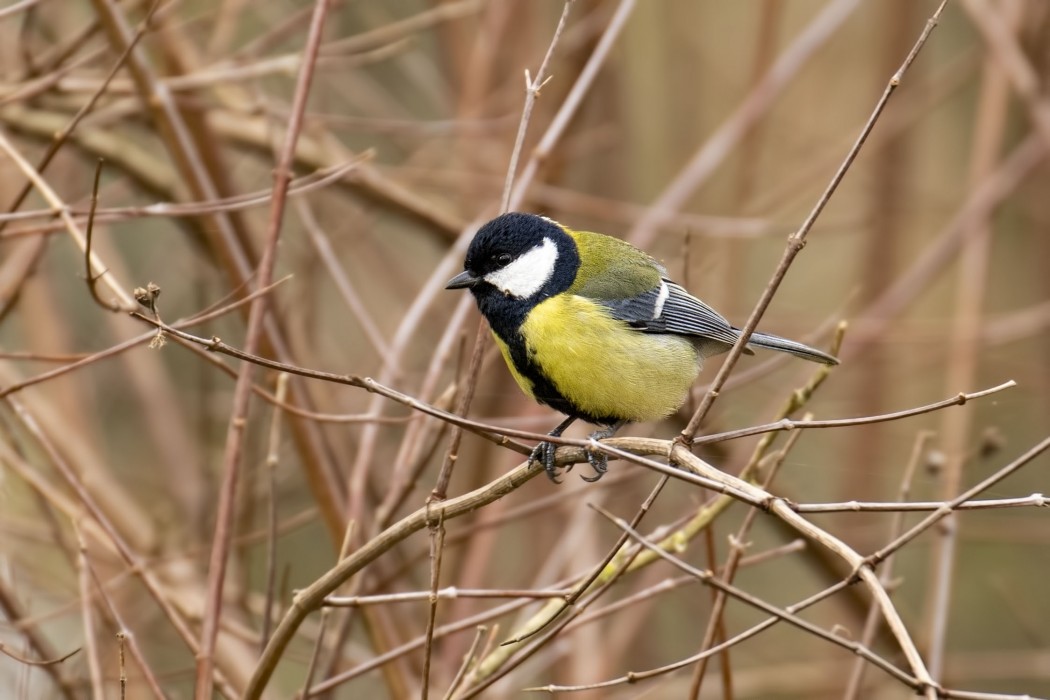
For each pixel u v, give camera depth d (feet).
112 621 27.07
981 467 42.11
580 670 33.27
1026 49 40.75
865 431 39.60
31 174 23.31
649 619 37.65
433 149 41.45
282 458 38.24
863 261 42.86
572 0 22.88
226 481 22.44
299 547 41.34
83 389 38.58
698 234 37.73
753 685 36.86
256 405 35.09
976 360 37.83
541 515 37.29
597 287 25.07
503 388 36.19
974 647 43.19
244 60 35.27
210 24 39.68
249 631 30.12
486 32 37.83
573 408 25.53
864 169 45.29
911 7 42.80
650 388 25.07
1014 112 45.21
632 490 37.11
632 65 44.52
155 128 33.73
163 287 41.47
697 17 43.37
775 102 41.91
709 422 30.07
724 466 33.99
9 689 26.04
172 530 35.50
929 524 15.24
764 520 38.06
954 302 47.42
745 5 45.55
